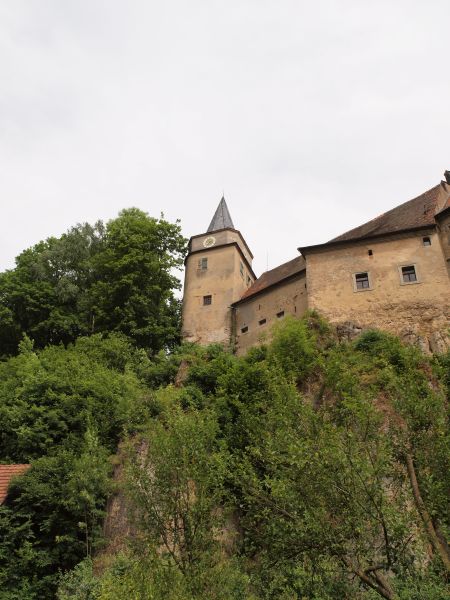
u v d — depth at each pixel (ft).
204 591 29.19
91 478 54.70
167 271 119.34
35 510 53.93
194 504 33.45
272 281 117.19
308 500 26.99
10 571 49.08
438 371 50.67
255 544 33.65
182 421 39.75
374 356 69.05
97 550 51.85
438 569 26.43
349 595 25.95
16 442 64.08
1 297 113.19
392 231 92.89
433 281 86.02
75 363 81.41
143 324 109.70
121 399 70.44
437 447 28.60
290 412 33.83
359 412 32.42
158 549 35.24
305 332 76.89
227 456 39.60
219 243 131.44
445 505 26.89
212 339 112.78
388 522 25.59
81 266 120.67
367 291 89.61
